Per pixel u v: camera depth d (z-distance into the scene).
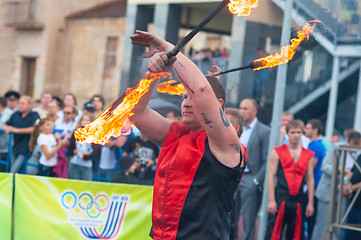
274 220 8.70
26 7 35.66
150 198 7.61
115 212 7.50
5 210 7.33
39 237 7.37
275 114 8.59
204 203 3.46
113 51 32.34
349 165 10.35
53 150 9.84
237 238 10.09
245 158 3.67
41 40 34.97
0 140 11.33
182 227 3.50
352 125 18.59
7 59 36.94
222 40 27.95
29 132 10.90
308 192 9.01
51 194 7.39
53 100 11.25
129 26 21.94
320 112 18.92
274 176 8.70
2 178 7.32
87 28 33.69
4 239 7.34
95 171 9.80
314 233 9.84
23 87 36.75
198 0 19.38
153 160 9.37
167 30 20.52
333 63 18.14
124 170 9.28
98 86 32.75
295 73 18.73
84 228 7.43
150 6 21.66
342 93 18.72
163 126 3.81
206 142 3.52
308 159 8.80
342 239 9.20
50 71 35.06
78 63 34.00
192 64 3.33
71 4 35.06
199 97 3.29
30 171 10.02
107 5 33.25
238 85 12.45
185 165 3.50
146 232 7.61
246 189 9.47
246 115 9.52
